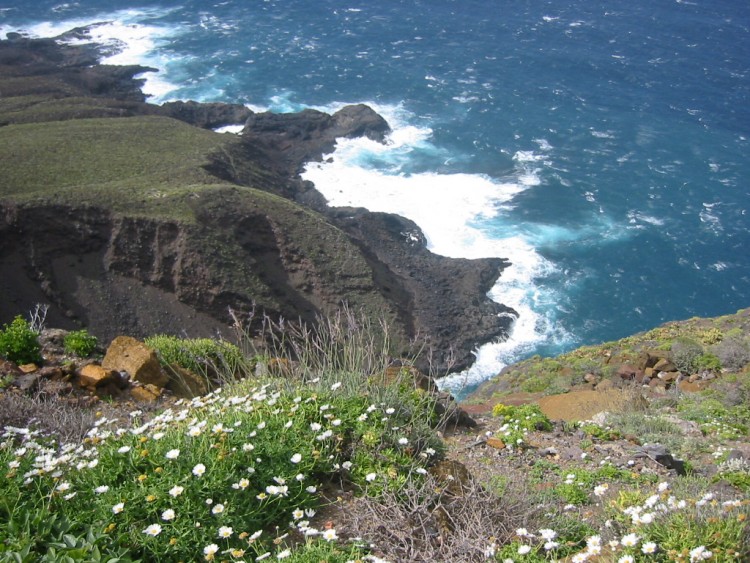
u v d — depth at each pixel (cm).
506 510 589
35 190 5641
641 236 5950
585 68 9325
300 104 8631
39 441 724
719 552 462
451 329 4997
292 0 12006
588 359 2292
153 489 510
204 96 8850
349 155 7412
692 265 5581
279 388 731
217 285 5031
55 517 480
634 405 1409
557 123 7900
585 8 11694
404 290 5434
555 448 1005
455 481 643
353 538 526
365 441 646
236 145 7194
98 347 1213
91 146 6756
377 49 10025
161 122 7588
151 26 10862
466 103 8431
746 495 617
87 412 911
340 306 5200
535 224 6194
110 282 4988
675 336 2412
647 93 8588
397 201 6656
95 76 9000
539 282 5481
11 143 6631
